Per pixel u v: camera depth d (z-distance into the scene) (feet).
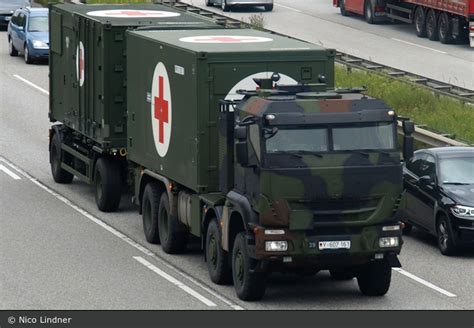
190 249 183.52
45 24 387.34
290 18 453.17
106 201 208.54
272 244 149.18
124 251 181.78
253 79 166.40
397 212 152.05
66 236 191.31
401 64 353.51
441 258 180.45
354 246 150.71
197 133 166.20
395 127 152.15
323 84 160.56
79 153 221.66
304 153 149.38
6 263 173.68
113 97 205.16
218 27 200.23
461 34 396.98
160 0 385.29
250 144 151.64
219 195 166.20
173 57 173.37
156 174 183.11
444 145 212.64
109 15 216.33
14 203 216.74
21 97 329.31
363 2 450.30
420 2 412.57
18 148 268.21
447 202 181.47
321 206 150.00
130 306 150.30
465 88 295.07
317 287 163.12
